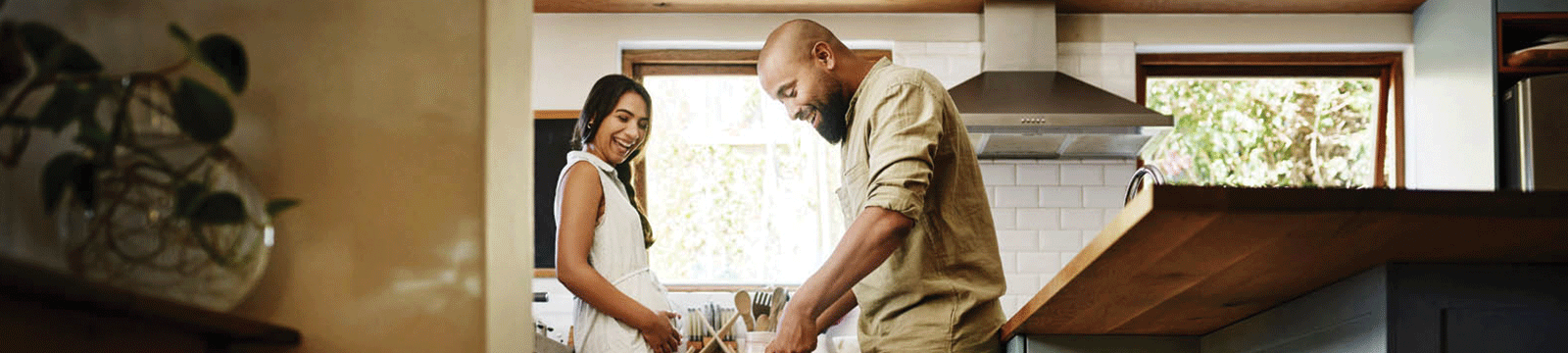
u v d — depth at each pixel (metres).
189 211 1.04
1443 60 5.05
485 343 1.28
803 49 2.60
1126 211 1.37
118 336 1.04
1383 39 5.30
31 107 0.99
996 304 2.53
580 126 2.75
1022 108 4.69
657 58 5.24
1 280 0.75
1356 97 5.43
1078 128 4.67
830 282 2.32
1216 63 5.37
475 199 1.29
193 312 1.00
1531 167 4.54
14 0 1.13
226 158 1.11
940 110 2.40
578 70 5.13
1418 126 5.29
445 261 1.29
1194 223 1.31
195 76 1.26
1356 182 5.39
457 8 1.32
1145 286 1.89
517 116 1.45
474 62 1.31
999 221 5.16
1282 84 5.44
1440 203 1.25
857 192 2.53
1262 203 1.25
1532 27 4.83
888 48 5.26
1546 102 4.54
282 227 1.29
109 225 0.99
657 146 5.20
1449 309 1.57
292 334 1.24
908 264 2.45
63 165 0.95
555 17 5.16
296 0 1.32
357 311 1.28
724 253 5.12
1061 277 1.91
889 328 2.49
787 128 5.20
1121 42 5.25
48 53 0.94
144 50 1.24
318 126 1.30
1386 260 1.57
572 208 2.62
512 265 1.40
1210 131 5.41
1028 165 5.20
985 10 5.09
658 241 5.13
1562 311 1.56
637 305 2.58
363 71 1.31
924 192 2.31
